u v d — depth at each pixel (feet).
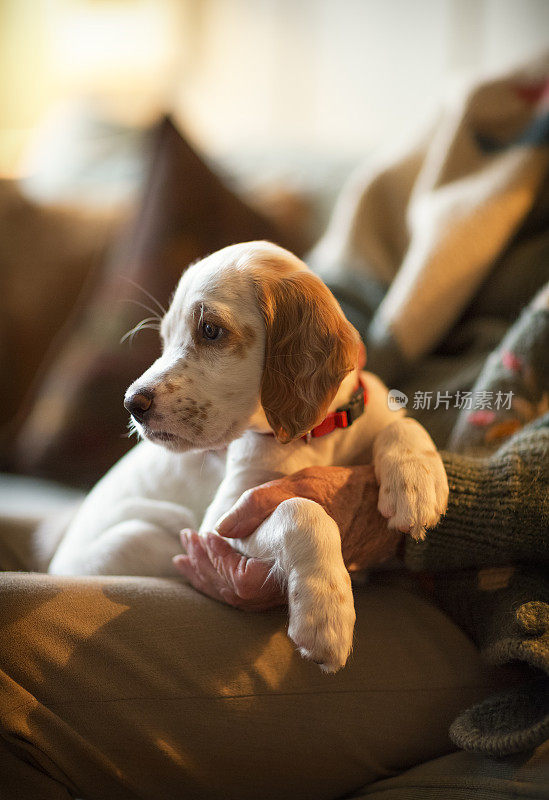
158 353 5.64
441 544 3.13
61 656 2.89
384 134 10.32
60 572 4.16
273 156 7.56
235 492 3.33
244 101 11.07
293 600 2.69
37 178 7.62
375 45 10.21
